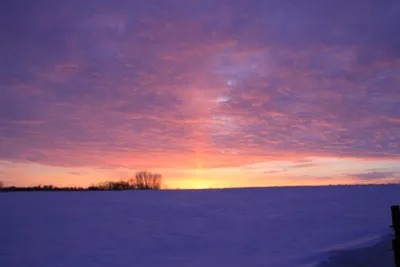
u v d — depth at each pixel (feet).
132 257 45.55
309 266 36.22
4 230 58.23
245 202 83.20
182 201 86.12
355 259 37.19
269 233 58.08
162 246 50.85
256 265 38.99
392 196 90.63
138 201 85.51
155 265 41.75
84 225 62.69
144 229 60.44
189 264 41.60
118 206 79.77
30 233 57.36
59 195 93.45
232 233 58.23
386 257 36.29
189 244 52.37
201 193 97.91
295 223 64.44
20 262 43.91
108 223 64.64
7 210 72.54
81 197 89.71
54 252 47.65
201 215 71.77
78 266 42.11
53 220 66.03
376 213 71.56
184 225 63.93
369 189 100.53
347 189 102.47
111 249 49.47
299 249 46.42
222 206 80.02
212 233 58.03
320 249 44.62
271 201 85.40
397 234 23.26
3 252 47.62
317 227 61.05
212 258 44.34
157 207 78.43
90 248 49.67
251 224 64.49
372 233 53.26
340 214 71.51
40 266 42.34
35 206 77.25
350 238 51.21
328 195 93.04
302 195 92.79
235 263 40.86
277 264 38.47
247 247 49.75
